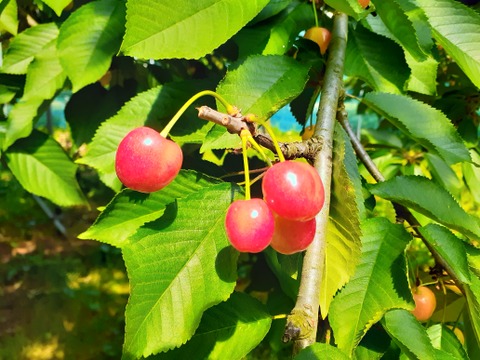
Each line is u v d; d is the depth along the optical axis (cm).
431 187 25
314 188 17
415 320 23
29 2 41
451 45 28
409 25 23
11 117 34
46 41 34
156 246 20
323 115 23
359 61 29
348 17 30
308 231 18
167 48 20
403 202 25
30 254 110
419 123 27
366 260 23
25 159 36
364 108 58
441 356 24
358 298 22
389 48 29
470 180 45
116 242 22
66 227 116
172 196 23
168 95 29
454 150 27
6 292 97
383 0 23
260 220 16
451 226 24
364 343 25
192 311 19
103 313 93
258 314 23
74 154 43
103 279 104
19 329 88
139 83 41
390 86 29
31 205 130
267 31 29
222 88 24
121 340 86
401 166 47
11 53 34
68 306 94
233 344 22
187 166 33
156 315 19
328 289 21
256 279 39
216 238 21
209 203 21
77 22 30
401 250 23
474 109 48
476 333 25
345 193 21
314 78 28
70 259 110
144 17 20
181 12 20
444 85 56
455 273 23
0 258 108
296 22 30
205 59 45
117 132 28
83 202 37
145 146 17
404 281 22
